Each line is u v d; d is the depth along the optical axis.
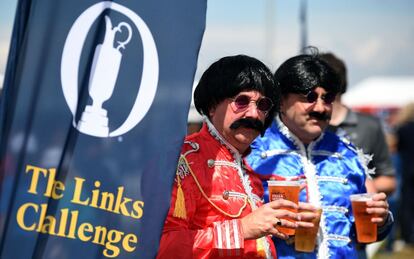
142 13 5.34
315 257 7.55
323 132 8.15
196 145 6.63
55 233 5.04
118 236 5.18
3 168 4.95
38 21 5.11
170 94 5.33
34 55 5.09
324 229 7.66
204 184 6.46
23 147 5.00
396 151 27.25
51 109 5.09
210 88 6.59
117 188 5.19
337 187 7.87
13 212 4.95
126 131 5.24
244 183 6.69
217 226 6.13
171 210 6.17
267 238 6.76
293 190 6.82
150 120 5.30
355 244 8.55
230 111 6.50
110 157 5.20
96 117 5.18
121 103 5.25
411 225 26.45
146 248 5.22
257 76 6.47
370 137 11.23
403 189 26.38
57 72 5.12
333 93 7.73
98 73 5.21
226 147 6.69
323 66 7.73
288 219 6.27
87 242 5.10
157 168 5.27
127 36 5.30
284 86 7.75
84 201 5.11
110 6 5.28
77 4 5.20
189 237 6.08
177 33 5.38
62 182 5.08
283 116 7.91
